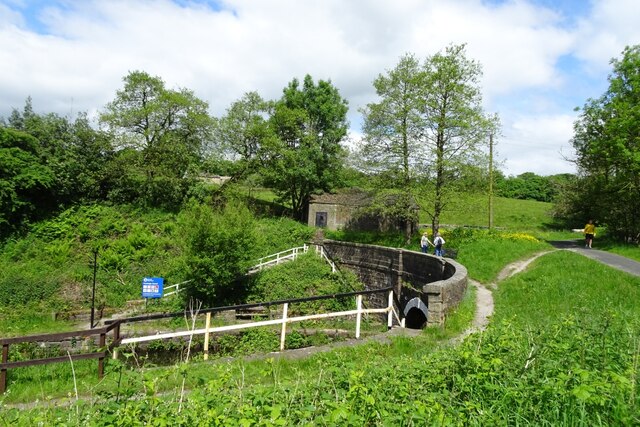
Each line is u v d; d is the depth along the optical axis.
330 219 40.91
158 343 15.02
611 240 28.58
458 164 27.69
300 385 4.91
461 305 12.10
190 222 21.97
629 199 27.75
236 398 4.20
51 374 8.74
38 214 31.30
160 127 37.34
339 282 24.84
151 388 4.26
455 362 5.13
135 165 35.72
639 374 4.37
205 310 9.94
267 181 42.12
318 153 41.16
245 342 15.33
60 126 35.56
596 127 29.72
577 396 3.51
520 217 50.81
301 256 27.88
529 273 16.28
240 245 22.16
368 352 7.37
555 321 8.04
